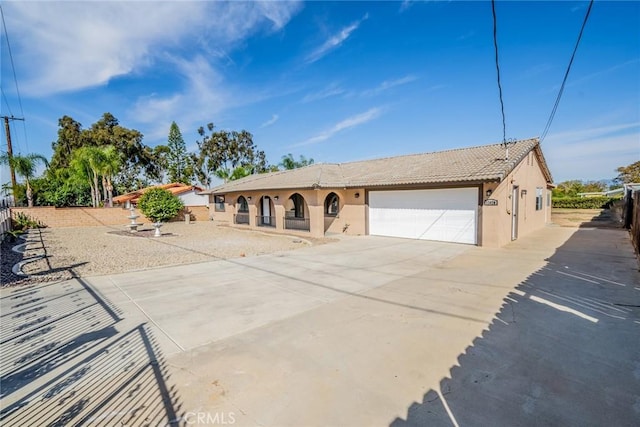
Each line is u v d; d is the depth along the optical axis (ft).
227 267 32.04
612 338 14.58
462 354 13.30
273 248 44.52
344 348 14.03
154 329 16.61
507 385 11.03
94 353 13.98
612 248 38.27
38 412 10.03
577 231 55.52
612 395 10.38
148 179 168.96
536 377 11.51
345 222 59.16
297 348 14.14
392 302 20.34
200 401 10.43
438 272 28.19
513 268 28.94
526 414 9.52
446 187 45.06
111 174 107.45
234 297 22.06
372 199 54.95
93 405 10.33
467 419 9.34
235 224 81.51
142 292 23.45
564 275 25.95
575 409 9.73
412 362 12.71
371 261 33.81
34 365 13.02
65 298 22.11
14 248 45.96
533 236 49.73
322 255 37.91
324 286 24.49
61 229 75.15
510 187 43.73
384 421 9.32
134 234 64.39
